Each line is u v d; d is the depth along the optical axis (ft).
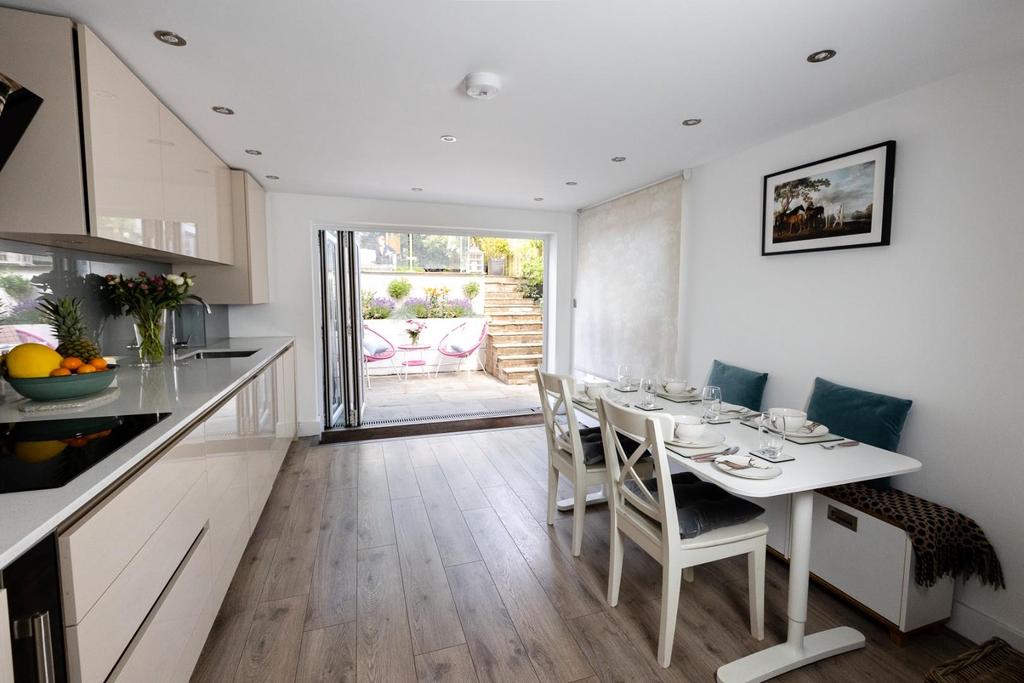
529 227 16.10
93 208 5.22
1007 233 5.85
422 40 5.60
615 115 7.90
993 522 6.02
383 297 25.81
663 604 5.58
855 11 4.99
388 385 22.67
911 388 6.93
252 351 10.79
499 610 6.54
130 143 6.12
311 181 12.34
